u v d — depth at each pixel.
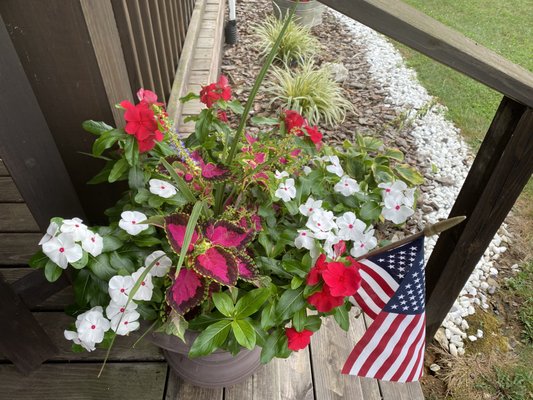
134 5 1.37
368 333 0.96
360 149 1.39
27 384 1.20
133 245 0.91
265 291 0.87
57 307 1.35
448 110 3.14
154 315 0.89
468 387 1.62
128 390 1.20
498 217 1.10
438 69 3.63
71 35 0.86
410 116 3.00
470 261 1.22
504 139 1.00
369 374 1.01
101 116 1.02
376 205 1.10
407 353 0.98
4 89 0.83
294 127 1.13
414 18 0.83
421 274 0.90
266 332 0.92
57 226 0.81
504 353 1.75
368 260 0.97
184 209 0.88
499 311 1.92
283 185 1.02
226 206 1.02
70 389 1.19
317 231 0.95
